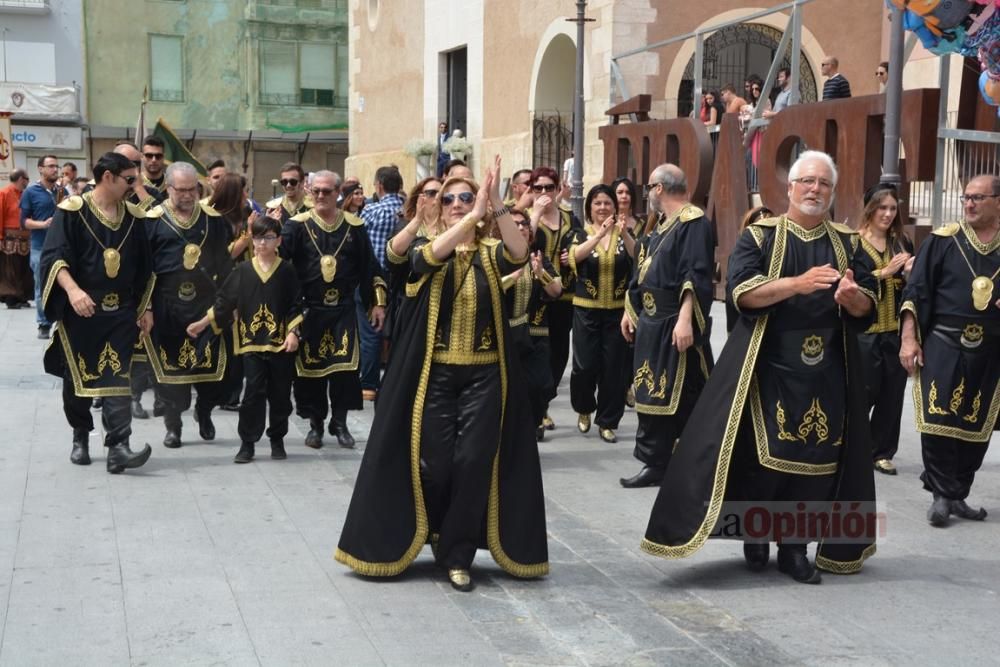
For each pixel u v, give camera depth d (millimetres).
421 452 5266
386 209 9891
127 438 7469
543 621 4867
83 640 4555
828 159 5344
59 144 38562
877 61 20047
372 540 5270
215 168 10789
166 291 8227
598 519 6578
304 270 8031
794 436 5285
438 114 27016
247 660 4375
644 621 4879
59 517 6332
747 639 4672
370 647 4527
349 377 8219
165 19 40125
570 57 21844
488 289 5262
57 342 7426
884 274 7379
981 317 6379
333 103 42000
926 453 6559
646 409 7273
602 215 8719
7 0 38000
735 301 5230
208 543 5883
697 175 15641
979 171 12406
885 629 4809
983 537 6277
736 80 20141
